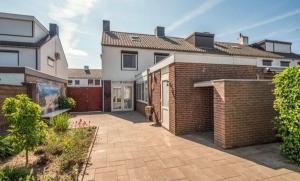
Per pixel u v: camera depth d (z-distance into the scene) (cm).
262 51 2012
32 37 1414
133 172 409
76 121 1041
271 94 596
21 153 521
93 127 859
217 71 775
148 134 743
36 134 441
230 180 364
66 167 422
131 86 1627
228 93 554
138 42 1700
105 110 1577
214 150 540
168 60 782
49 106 1125
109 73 1576
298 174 383
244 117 568
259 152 514
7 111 434
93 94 1638
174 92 725
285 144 465
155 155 509
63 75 2019
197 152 526
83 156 484
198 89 746
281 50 2119
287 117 451
